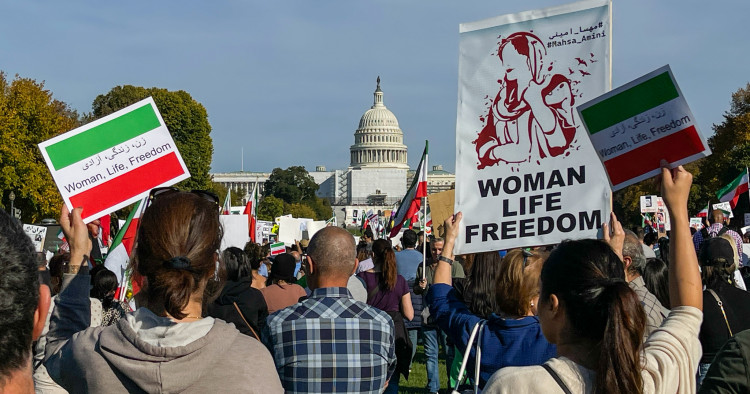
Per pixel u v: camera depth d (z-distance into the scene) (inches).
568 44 280.5
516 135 284.0
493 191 285.1
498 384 155.3
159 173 251.9
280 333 241.9
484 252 286.0
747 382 175.0
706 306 313.1
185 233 163.5
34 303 98.9
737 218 1382.9
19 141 2581.2
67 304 190.4
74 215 199.0
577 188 276.5
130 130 250.7
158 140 252.4
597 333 157.5
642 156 230.1
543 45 283.0
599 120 233.9
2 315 95.0
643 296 300.5
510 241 281.4
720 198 1396.4
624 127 231.1
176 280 160.1
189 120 4308.6
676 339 166.7
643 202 1444.4
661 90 225.8
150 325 160.2
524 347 226.2
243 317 356.8
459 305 250.7
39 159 2682.1
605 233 238.2
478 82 289.4
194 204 168.9
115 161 249.3
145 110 251.8
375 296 432.8
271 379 160.6
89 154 247.3
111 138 249.3
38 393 161.3
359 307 249.0
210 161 4434.1
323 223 1739.7
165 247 161.3
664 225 1425.9
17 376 97.7
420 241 769.6
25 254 98.2
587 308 156.6
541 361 224.8
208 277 168.6
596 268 161.2
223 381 155.6
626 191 3659.0
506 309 233.3
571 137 278.4
